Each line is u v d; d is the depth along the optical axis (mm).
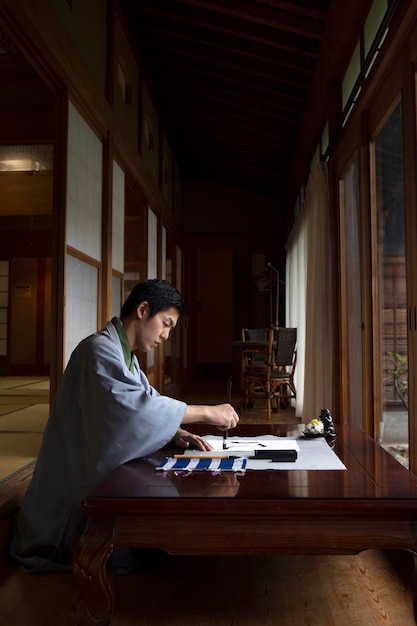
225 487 1170
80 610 1434
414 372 2121
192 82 5117
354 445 1637
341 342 3766
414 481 1210
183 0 3697
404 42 2254
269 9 3621
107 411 1441
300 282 5168
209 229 8258
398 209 3418
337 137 3713
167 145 6613
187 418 1534
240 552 1090
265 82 4746
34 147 4508
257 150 6512
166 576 1638
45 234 7637
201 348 10281
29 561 1667
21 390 5215
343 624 1341
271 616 1383
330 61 3664
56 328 2814
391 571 1664
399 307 3434
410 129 2195
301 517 1081
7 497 1824
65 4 2809
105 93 3668
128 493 1132
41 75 2707
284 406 5809
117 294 4137
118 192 4156
